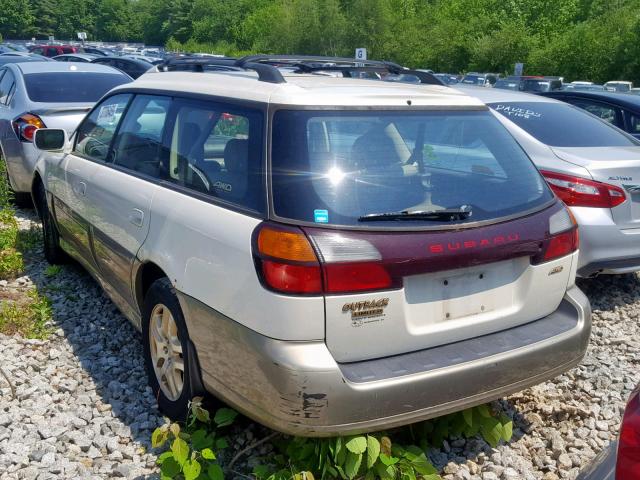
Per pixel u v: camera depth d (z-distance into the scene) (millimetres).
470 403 3045
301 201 2850
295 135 3004
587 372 4441
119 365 4305
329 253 2742
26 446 3373
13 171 7953
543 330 3326
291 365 2697
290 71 4180
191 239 3246
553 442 3586
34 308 5059
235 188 3123
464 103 3623
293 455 3100
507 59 43219
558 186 5461
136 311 4039
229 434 3506
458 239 3006
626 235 5410
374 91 3338
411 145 3234
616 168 5395
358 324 2805
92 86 8641
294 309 2713
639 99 8195
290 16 54406
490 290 3193
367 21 50281
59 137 5359
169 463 2955
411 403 2855
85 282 5812
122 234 4016
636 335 5180
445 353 3018
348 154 3041
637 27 36656
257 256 2814
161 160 3830
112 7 109812
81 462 3287
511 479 3270
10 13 102000
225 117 3365
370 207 2914
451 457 3473
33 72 8578
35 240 6852
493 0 47406
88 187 4652
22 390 3906
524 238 3225
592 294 6031
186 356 3316
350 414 2748
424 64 48062
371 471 3025
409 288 2938
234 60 4414
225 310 2986
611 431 3771
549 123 6242
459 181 3248
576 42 39219
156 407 3785
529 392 4125
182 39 91812
